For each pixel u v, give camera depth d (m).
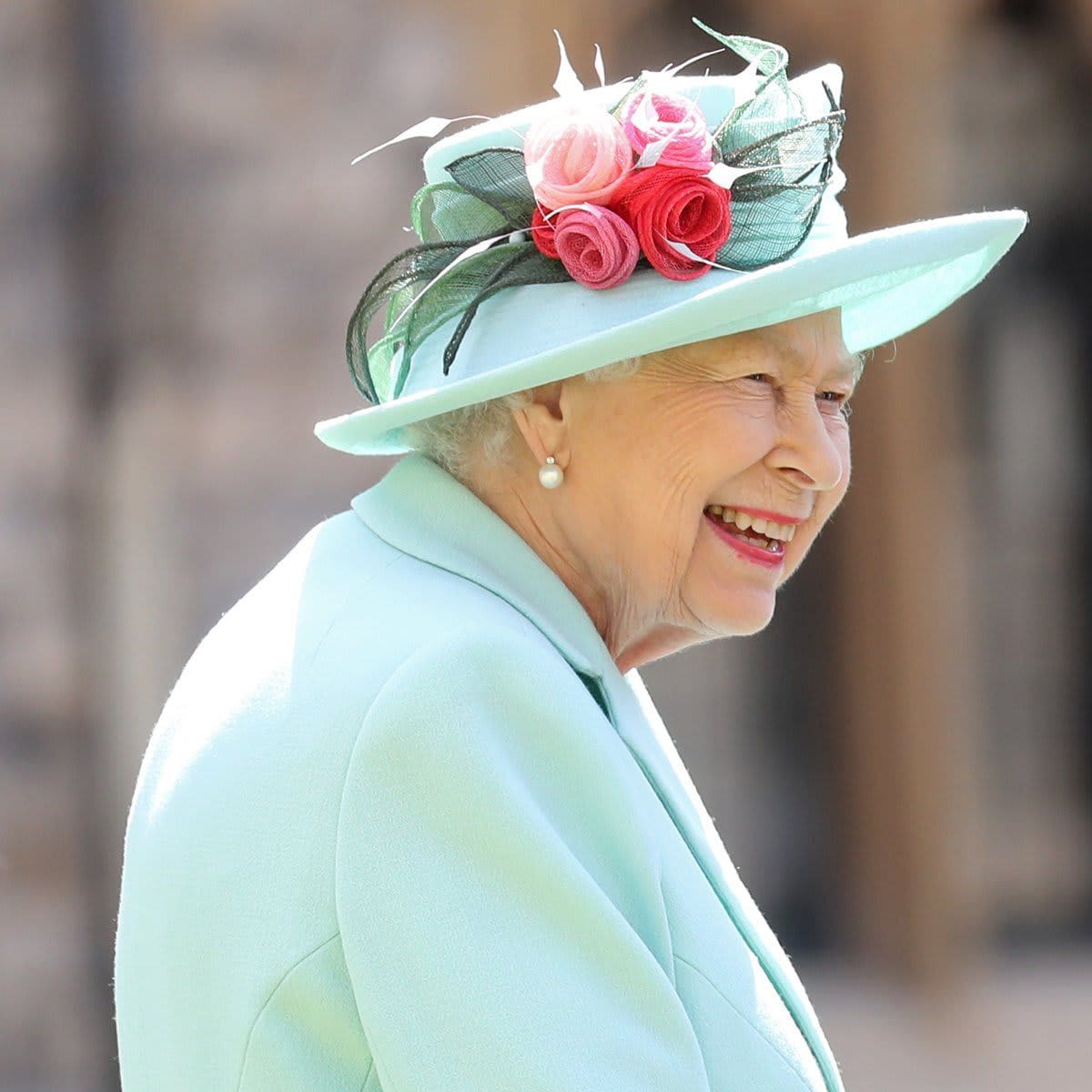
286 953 5.63
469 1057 5.35
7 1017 25.94
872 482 32.59
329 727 5.74
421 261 6.84
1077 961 34.53
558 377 6.27
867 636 32.94
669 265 6.42
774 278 6.10
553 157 6.43
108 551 26.19
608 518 6.65
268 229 26.34
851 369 6.90
